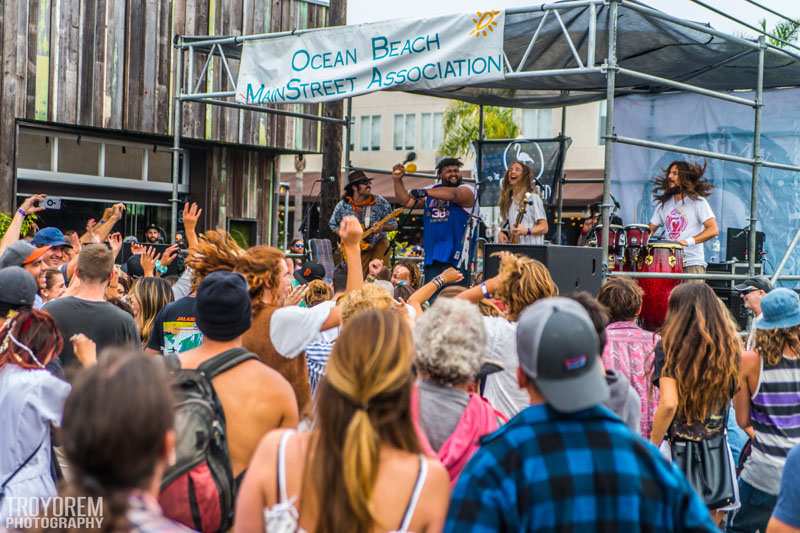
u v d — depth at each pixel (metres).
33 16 11.77
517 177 9.21
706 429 4.24
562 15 7.86
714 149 10.84
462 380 2.91
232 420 2.93
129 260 7.68
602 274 6.50
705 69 9.79
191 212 5.53
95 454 1.63
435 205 9.12
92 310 4.39
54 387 3.54
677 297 4.27
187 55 13.22
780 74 9.78
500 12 7.04
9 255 5.32
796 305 4.39
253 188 14.95
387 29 7.60
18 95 11.69
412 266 8.27
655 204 11.13
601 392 2.27
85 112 12.27
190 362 3.03
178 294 5.75
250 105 9.96
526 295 4.03
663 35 8.57
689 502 2.25
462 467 2.77
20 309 3.88
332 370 2.24
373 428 2.19
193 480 2.60
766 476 4.39
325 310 3.70
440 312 2.92
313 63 8.10
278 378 3.04
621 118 11.45
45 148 12.58
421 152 33.19
